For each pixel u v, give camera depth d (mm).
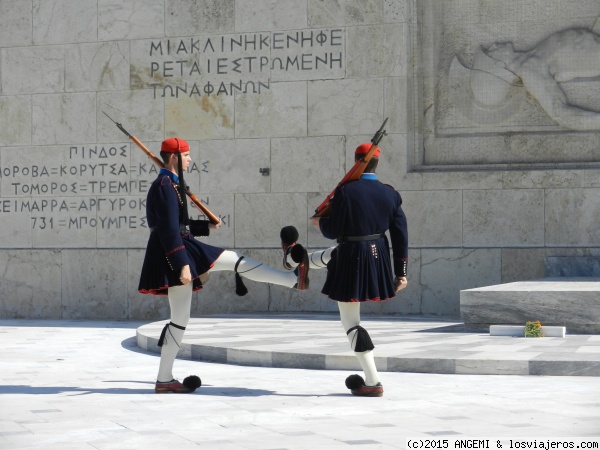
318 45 15570
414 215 15188
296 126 15641
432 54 15367
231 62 15945
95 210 16438
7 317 16766
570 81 14914
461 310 11523
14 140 16844
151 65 16297
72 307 16469
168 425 6395
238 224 15852
